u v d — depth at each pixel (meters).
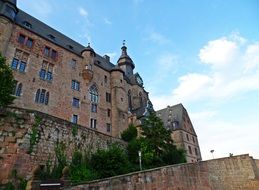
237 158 29.14
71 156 20.25
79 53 42.75
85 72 40.25
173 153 30.62
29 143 17.17
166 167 18.69
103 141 24.95
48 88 33.47
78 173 18.84
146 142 28.70
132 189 14.08
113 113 43.28
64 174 11.91
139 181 14.98
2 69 19.72
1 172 14.98
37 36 34.97
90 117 38.78
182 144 51.84
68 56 39.19
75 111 36.41
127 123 44.34
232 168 28.23
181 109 59.06
